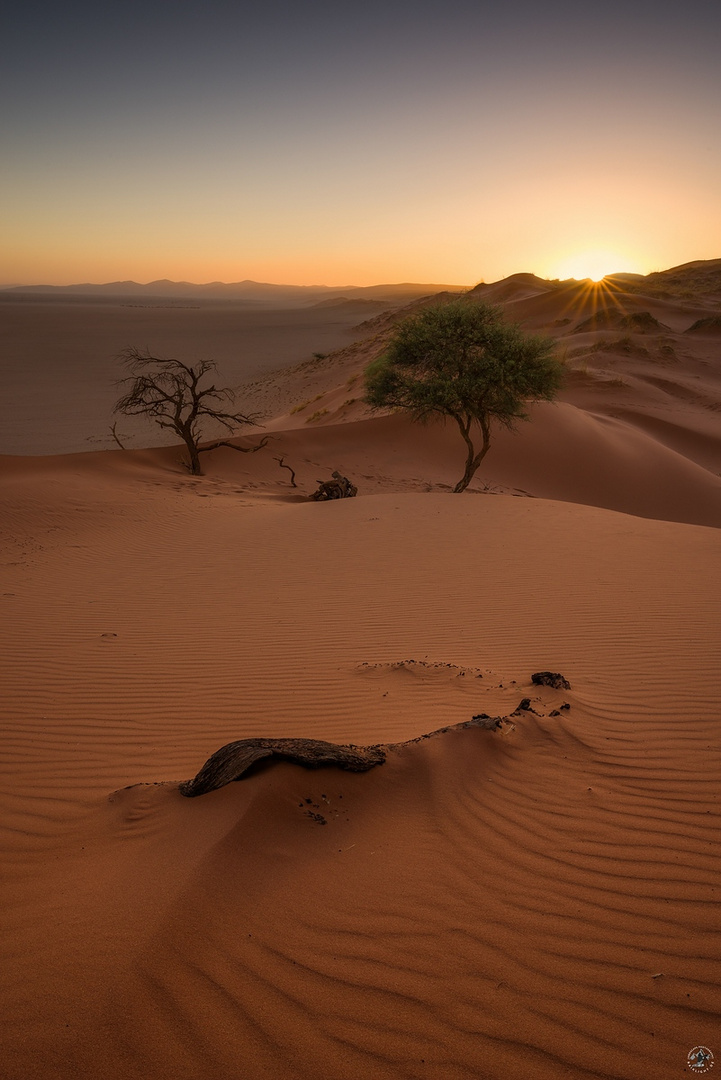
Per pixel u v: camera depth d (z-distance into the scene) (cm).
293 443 3369
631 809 450
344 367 7719
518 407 2545
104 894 351
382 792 461
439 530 1542
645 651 786
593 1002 287
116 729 638
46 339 13462
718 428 4297
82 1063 251
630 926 336
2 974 296
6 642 910
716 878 373
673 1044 265
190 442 2894
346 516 1758
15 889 378
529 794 473
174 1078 248
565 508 1803
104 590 1188
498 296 12544
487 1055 261
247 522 1773
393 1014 280
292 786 436
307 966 305
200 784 446
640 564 1204
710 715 596
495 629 907
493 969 306
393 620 967
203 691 727
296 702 684
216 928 322
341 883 369
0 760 577
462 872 383
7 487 2122
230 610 1049
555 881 374
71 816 470
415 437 3544
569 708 619
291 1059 257
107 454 2858
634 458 3494
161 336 14838
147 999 279
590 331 7838
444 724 595
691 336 7150
